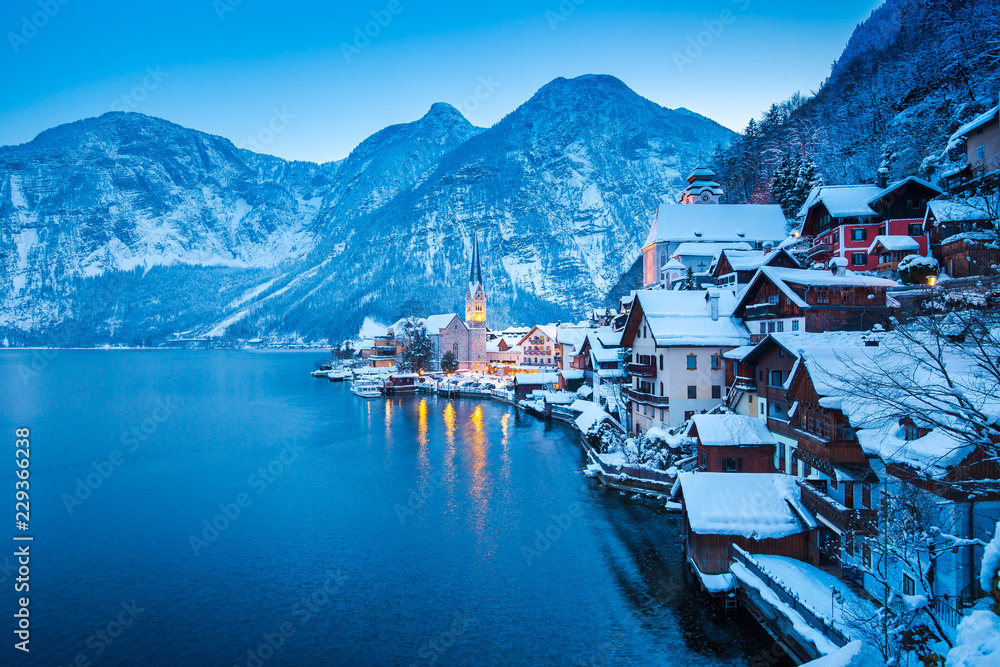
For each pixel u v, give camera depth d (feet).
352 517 152.46
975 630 53.52
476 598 107.45
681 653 88.22
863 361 97.55
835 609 78.89
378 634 96.48
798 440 109.40
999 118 168.14
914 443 73.31
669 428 175.52
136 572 120.57
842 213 208.85
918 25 345.51
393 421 307.58
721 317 183.01
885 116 327.47
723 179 508.53
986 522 69.00
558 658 88.69
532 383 362.74
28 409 360.07
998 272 107.34
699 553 103.76
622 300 304.09
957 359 85.56
